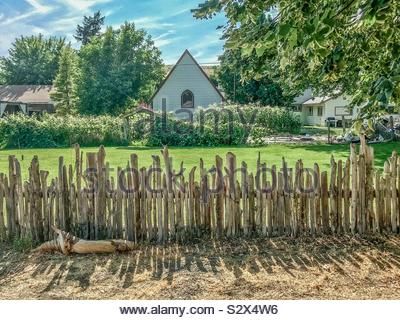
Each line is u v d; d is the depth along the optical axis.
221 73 34.09
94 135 17.30
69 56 35.03
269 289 3.22
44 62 43.50
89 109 32.88
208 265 3.72
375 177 4.49
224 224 4.45
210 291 3.21
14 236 4.38
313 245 4.18
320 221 4.49
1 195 4.37
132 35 34.00
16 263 3.81
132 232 4.37
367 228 4.52
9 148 16.33
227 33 3.97
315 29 2.52
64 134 17.14
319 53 2.84
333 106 33.22
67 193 4.37
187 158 12.20
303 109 38.50
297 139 18.92
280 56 3.57
